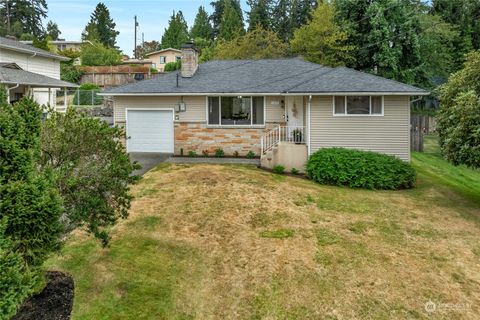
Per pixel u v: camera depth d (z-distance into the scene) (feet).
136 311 17.66
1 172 12.79
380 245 25.20
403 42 84.07
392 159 41.65
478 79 33.78
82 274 20.20
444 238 26.71
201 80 55.67
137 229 26.37
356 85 44.86
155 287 19.62
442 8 99.71
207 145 54.03
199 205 31.65
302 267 21.97
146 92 52.13
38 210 13.25
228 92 50.93
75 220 17.65
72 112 19.12
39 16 224.94
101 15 259.19
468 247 25.26
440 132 36.94
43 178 13.70
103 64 153.48
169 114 54.54
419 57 84.38
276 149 47.57
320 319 17.46
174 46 203.72
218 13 212.02
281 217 29.89
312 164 42.45
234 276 20.92
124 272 20.80
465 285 20.40
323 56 87.15
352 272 21.49
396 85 44.75
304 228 27.84
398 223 29.37
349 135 45.62
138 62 167.32
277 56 96.99
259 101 53.16
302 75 55.52
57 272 20.08
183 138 54.29
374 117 45.16
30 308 16.70
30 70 81.76
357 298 19.02
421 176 47.14
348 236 26.55
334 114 45.50
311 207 32.63
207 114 53.67
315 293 19.42
